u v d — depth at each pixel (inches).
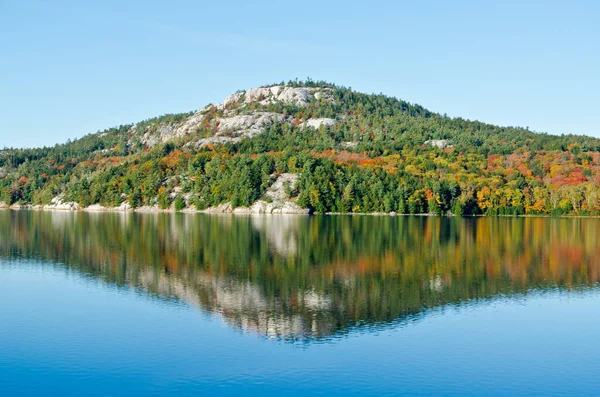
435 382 1632.6
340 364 1766.7
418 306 2490.2
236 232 5718.5
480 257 3959.2
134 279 3058.6
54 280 3036.4
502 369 1734.7
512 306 2506.2
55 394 1561.3
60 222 7229.3
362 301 2568.9
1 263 3599.9
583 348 1931.6
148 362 1775.3
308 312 2365.9
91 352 1867.6
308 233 5634.8
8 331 2092.8
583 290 2849.4
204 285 2898.6
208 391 1571.1
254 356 1829.5
